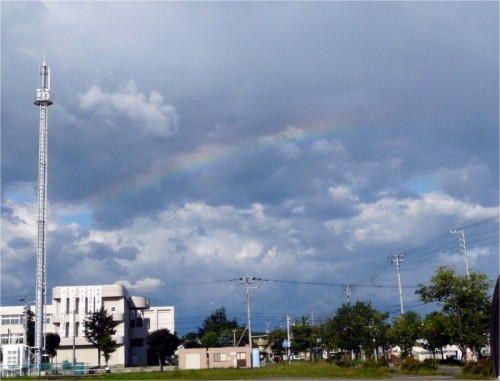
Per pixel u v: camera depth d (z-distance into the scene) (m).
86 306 104.88
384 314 82.81
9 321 115.31
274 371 62.22
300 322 115.12
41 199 86.44
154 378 54.25
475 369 47.72
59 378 61.31
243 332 130.62
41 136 87.38
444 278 51.69
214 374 59.25
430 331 65.94
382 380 44.59
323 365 70.75
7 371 72.56
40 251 85.81
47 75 88.38
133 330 113.12
